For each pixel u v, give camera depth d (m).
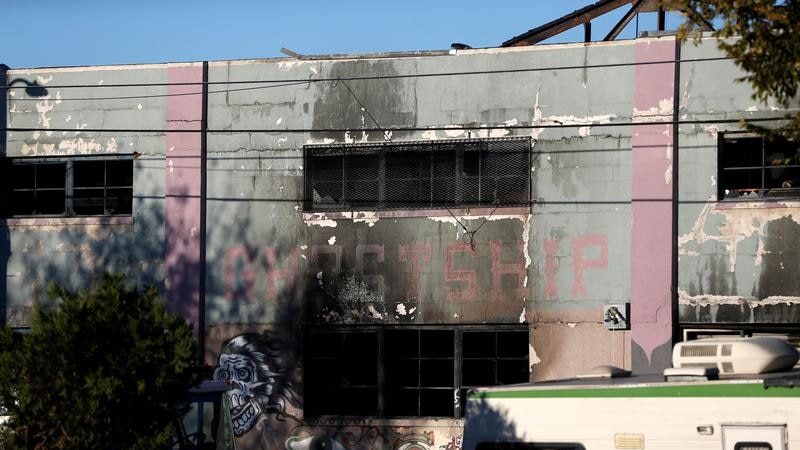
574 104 18.23
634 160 17.83
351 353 19.03
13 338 11.66
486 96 18.66
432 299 18.66
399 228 18.89
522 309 18.27
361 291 18.94
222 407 12.93
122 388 11.10
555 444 10.66
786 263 17.17
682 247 17.59
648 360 17.44
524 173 18.44
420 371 18.70
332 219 19.16
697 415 10.08
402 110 18.98
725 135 17.61
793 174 17.39
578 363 17.89
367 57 19.19
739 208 17.38
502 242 18.44
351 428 18.75
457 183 18.72
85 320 11.25
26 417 11.11
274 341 19.22
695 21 12.05
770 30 11.43
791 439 9.66
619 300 17.77
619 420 10.41
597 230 17.98
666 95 17.73
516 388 10.97
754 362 10.36
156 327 11.38
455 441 18.31
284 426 19.03
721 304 17.36
